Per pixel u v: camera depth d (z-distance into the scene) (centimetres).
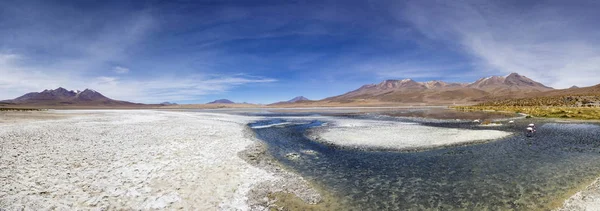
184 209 954
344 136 2650
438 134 2677
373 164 1631
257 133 3027
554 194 1138
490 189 1208
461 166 1570
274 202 1067
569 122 3969
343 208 1034
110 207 930
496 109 8169
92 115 5919
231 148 1969
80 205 929
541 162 1631
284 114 7819
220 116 6341
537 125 3588
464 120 4512
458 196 1138
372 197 1134
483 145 2150
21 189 1024
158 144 2000
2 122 3453
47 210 876
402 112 8125
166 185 1150
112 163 1434
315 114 7688
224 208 982
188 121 4234
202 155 1688
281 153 1936
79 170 1291
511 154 1845
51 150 1688
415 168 1537
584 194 1112
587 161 1644
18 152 1594
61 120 4022
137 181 1177
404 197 1134
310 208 1028
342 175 1422
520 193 1156
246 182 1248
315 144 2291
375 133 2798
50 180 1139
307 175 1420
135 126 3247
